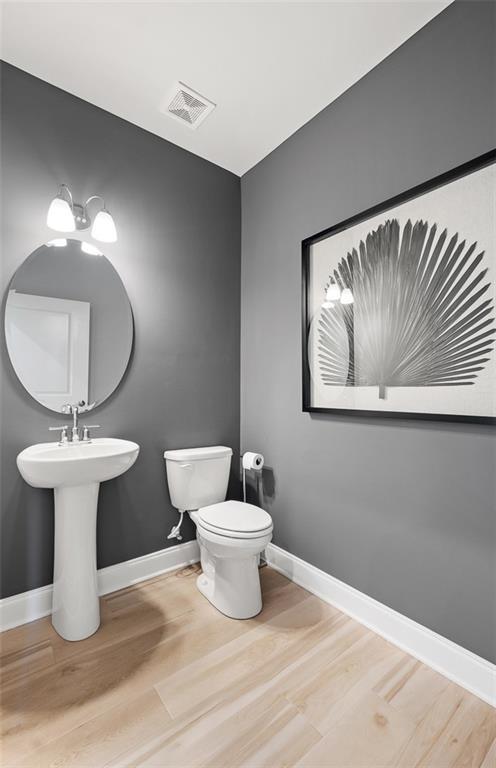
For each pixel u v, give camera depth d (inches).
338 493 70.4
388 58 62.2
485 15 50.0
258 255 92.9
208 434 91.5
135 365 79.4
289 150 83.5
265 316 90.4
